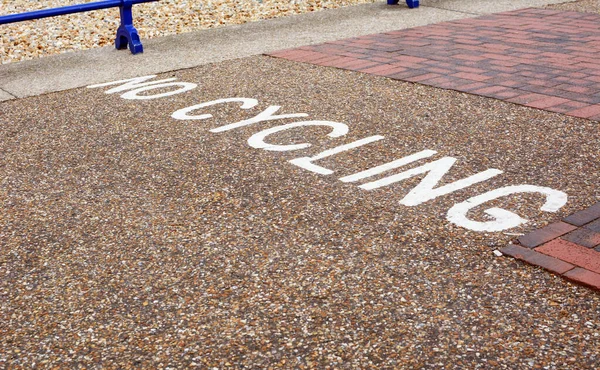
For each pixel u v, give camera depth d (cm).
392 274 324
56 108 615
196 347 279
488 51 730
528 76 628
